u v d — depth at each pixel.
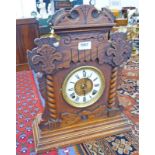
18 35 2.54
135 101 1.72
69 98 1.14
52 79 1.06
